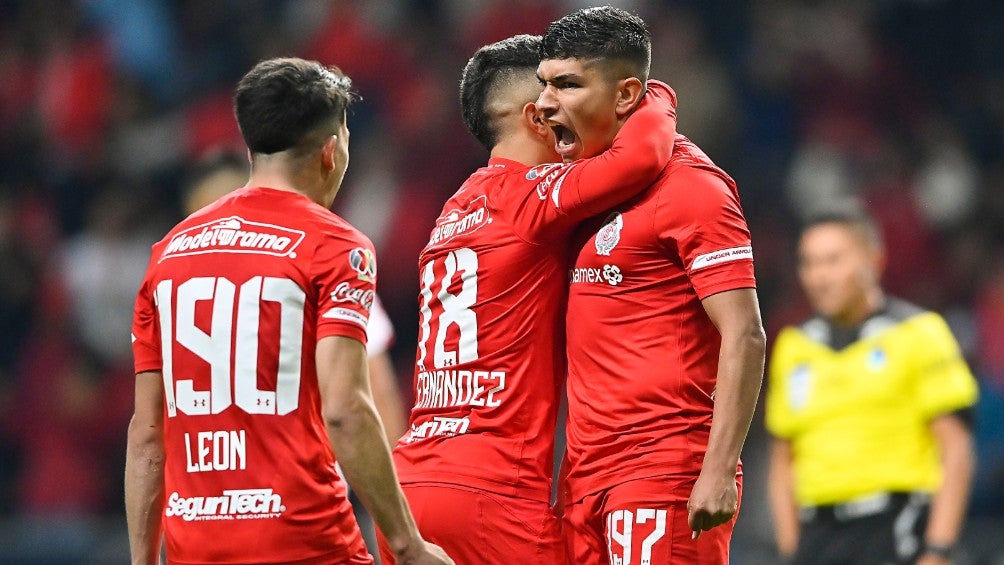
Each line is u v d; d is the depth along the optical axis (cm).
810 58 4856
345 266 1445
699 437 1517
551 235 1566
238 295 1448
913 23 5050
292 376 1444
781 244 4303
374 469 1420
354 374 1420
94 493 3891
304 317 1447
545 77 1559
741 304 1470
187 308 1466
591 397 1552
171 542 1479
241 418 1445
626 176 1485
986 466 3603
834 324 2520
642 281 1526
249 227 1473
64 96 4822
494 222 1591
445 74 4734
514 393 1573
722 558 1528
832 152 4588
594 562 1566
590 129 1547
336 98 1535
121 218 4141
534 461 1571
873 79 4881
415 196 4344
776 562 3189
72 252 4288
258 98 1498
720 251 1478
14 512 3881
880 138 4750
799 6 4950
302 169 1519
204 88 4819
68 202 4616
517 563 1553
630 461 1516
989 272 4262
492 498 1551
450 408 1598
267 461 1442
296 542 1441
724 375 1459
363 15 4831
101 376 4012
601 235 1540
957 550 2988
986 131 4812
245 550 1437
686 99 4512
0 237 4294
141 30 4938
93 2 4994
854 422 2439
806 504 2475
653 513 1496
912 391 2425
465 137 4538
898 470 2409
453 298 1612
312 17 4912
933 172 4622
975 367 3734
